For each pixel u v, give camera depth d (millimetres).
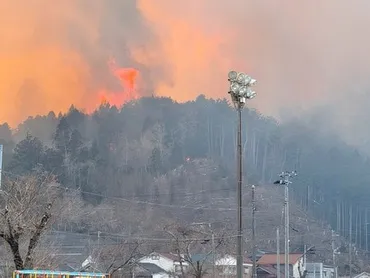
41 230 31469
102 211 79875
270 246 88812
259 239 83562
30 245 30547
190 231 59969
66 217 59469
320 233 99500
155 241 73125
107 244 61906
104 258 56812
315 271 89688
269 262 81938
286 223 47625
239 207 22266
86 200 95875
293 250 95312
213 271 57406
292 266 82500
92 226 74812
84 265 56625
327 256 98062
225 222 84188
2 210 29891
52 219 37906
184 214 92312
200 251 63219
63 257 56531
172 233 62750
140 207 92000
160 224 79250
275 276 81375
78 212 65750
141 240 68125
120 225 80812
